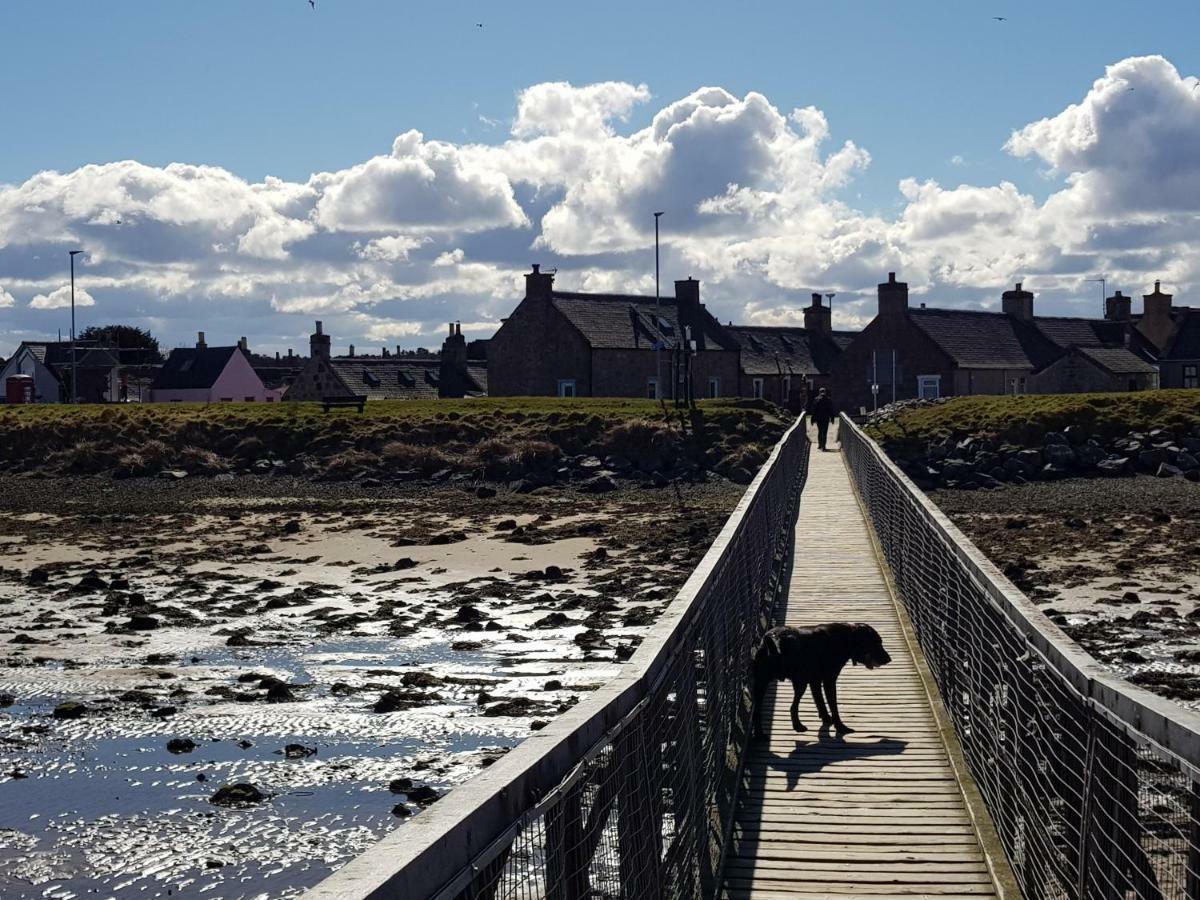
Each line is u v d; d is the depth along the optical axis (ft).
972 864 27.89
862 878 27.07
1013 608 27.61
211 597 89.51
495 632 75.46
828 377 320.70
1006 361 279.28
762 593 55.26
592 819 15.51
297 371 410.72
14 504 151.12
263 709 58.03
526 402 216.54
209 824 43.09
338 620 79.56
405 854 9.73
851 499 108.68
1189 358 292.20
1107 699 19.06
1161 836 18.30
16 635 75.51
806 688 44.52
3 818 43.93
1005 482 159.33
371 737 53.26
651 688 20.38
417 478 168.66
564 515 136.56
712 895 25.93
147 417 197.98
